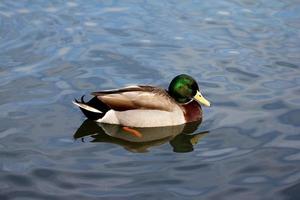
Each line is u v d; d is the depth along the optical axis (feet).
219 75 54.24
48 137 43.88
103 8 67.97
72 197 36.27
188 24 64.39
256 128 45.57
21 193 36.50
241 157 41.50
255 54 58.13
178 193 36.91
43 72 53.83
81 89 51.08
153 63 56.13
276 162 40.65
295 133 44.57
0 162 40.09
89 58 56.70
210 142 44.16
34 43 59.16
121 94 47.55
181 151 43.06
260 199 36.27
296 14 66.74
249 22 64.95
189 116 48.11
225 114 48.08
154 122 47.39
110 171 39.70
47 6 67.92
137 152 42.91
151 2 69.97
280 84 52.42
